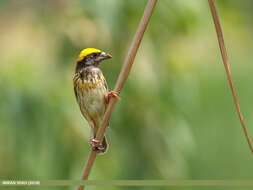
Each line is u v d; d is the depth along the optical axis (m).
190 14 11.19
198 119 15.23
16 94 10.92
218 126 17.42
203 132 16.70
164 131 12.03
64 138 11.34
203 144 16.77
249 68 18.28
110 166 11.98
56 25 11.78
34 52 11.73
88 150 11.55
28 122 11.09
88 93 8.86
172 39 11.82
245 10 15.63
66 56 11.56
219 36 6.09
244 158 17.53
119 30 11.02
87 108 8.98
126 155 12.00
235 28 13.20
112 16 10.69
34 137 11.27
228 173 16.86
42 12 12.06
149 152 12.02
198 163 16.56
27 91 10.98
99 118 9.04
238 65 18.33
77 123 11.17
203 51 14.27
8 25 12.91
